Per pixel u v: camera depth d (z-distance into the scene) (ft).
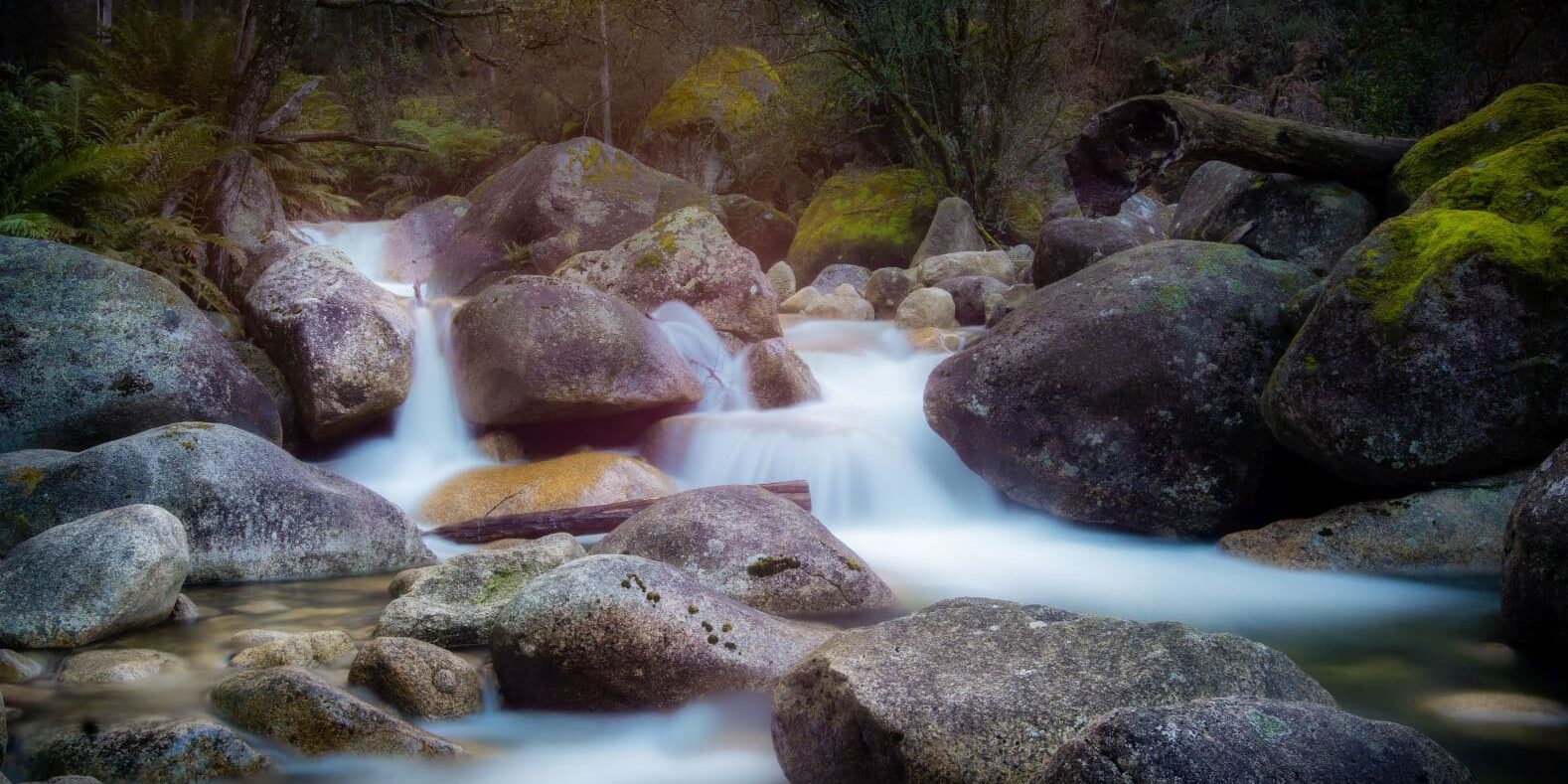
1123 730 7.29
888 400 25.85
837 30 47.21
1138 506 19.40
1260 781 7.10
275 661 12.26
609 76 62.95
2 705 9.80
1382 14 35.22
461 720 11.18
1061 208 45.29
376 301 22.63
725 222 43.14
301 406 22.12
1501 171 18.03
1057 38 46.57
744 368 25.95
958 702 8.93
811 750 9.57
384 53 75.66
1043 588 16.34
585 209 39.27
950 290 36.40
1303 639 13.80
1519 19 33.14
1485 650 13.28
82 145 27.17
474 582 14.11
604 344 22.80
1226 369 19.45
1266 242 23.24
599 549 15.17
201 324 20.36
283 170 37.70
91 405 18.88
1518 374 16.07
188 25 33.88
